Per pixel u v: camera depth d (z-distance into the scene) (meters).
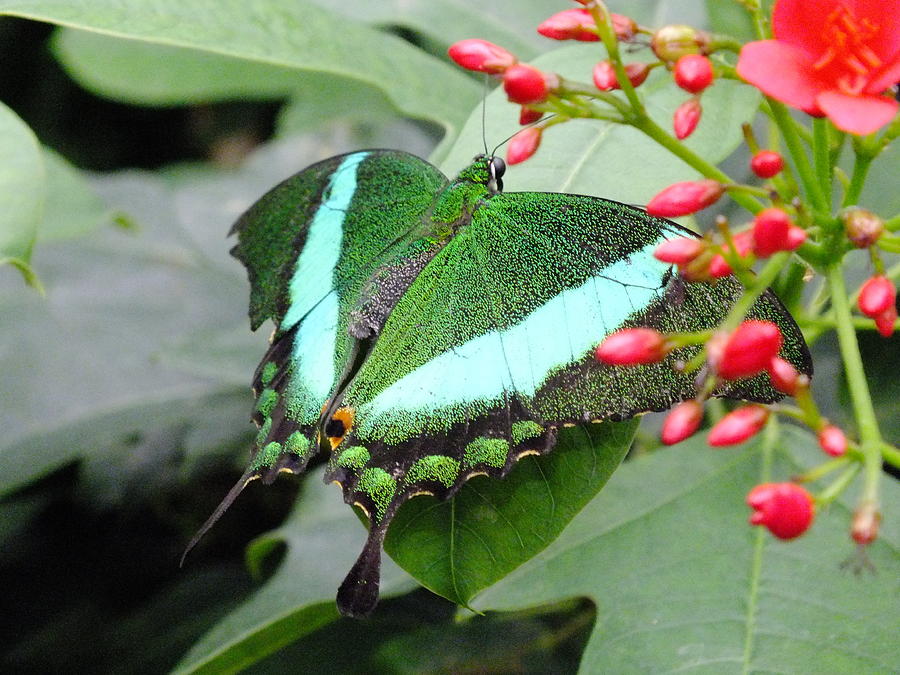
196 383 0.39
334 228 0.32
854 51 0.27
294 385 0.31
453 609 0.37
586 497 0.30
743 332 0.26
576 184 0.31
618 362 0.27
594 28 0.29
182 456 0.39
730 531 0.32
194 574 0.39
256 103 0.50
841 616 0.30
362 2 0.37
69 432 0.39
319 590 0.34
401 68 0.34
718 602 0.31
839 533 0.31
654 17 0.37
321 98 0.40
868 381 0.34
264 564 0.39
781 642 0.30
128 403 0.39
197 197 0.43
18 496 0.40
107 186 0.44
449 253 0.30
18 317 0.40
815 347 0.35
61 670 0.39
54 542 0.40
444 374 0.30
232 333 0.38
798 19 0.27
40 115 0.48
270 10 0.33
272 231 0.32
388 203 0.32
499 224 0.30
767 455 0.33
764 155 0.28
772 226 0.27
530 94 0.28
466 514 0.30
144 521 0.40
